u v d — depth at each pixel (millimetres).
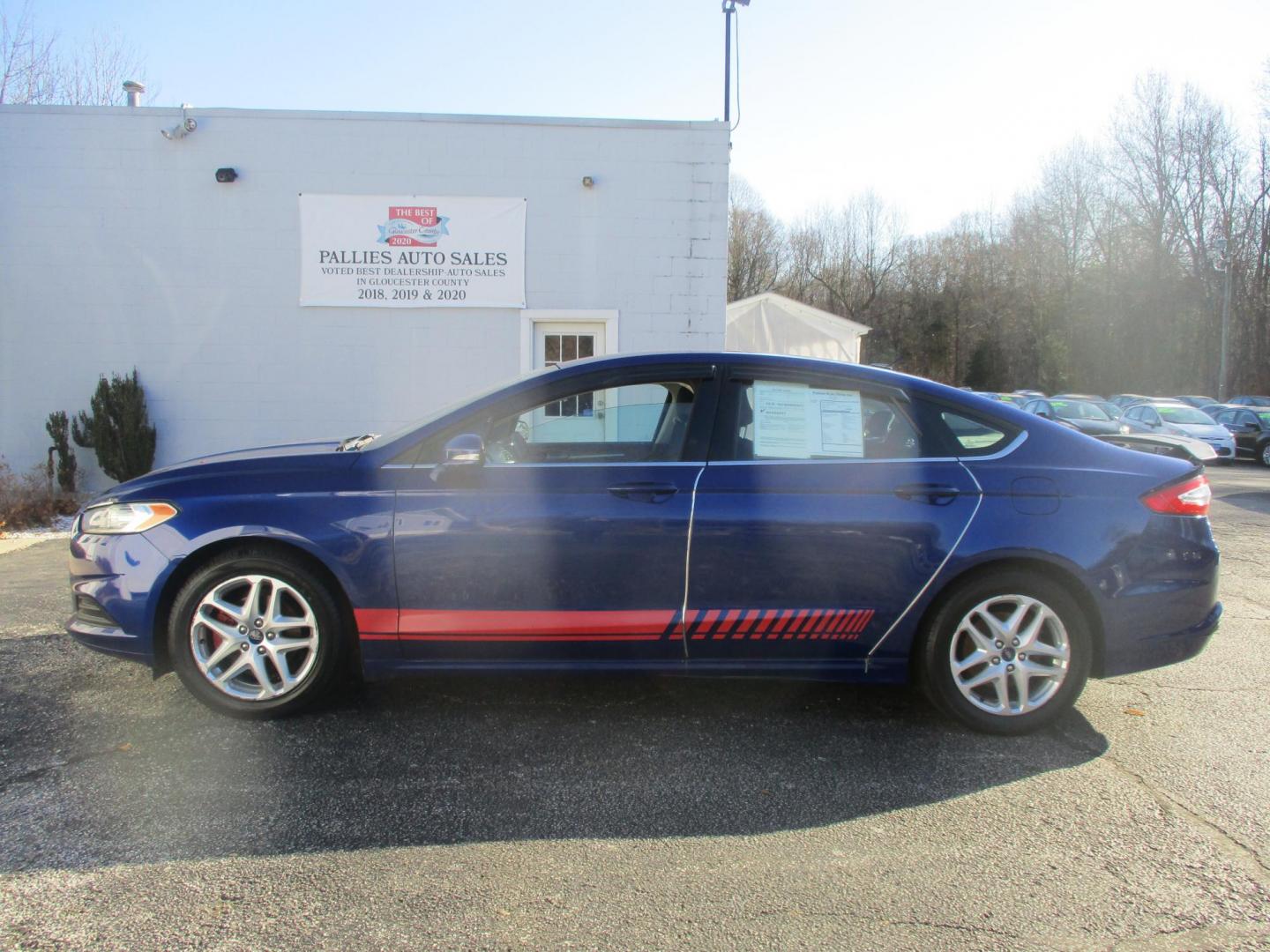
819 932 2322
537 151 9555
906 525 3533
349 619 3666
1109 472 3643
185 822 2854
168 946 2215
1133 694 4191
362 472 3625
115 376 9242
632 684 4223
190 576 3588
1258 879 2600
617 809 2990
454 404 4012
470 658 3600
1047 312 55000
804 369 3758
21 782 3115
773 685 4234
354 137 9438
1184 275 46156
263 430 9578
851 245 67188
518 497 3535
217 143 9336
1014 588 3545
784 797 3094
